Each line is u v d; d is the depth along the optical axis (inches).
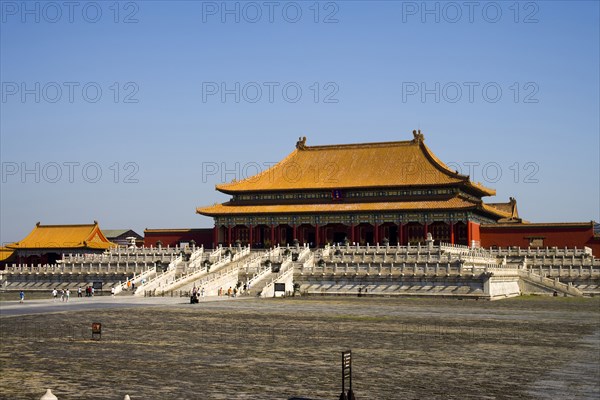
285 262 5378.9
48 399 1114.7
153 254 6008.9
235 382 1754.4
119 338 2498.8
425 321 3191.4
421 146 7514.8
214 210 7253.9
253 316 3358.8
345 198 7121.1
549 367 1999.3
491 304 4377.5
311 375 1855.3
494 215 7480.3
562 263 5900.6
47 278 5900.6
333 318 3292.3
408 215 6722.4
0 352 2170.3
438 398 1610.5
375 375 1867.6
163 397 1584.6
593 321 3272.6
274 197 7327.8
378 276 5113.2
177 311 3604.8
